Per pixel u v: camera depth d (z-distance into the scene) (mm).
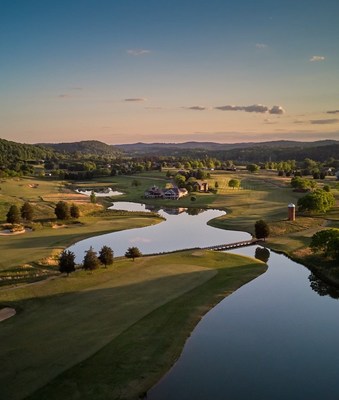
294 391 33812
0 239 91250
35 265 69312
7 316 47344
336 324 46688
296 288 59250
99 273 63062
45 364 36562
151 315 47688
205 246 87688
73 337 41844
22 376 34688
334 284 59625
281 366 37625
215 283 60125
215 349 40688
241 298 54906
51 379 34312
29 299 52125
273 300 54281
